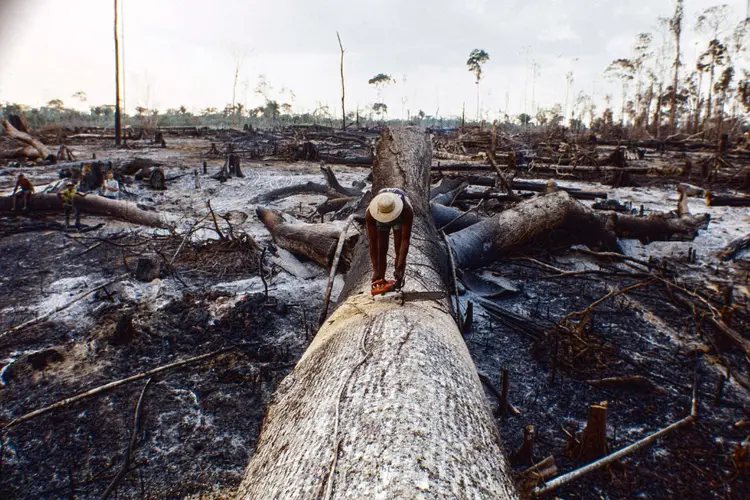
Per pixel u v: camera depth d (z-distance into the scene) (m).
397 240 3.70
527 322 5.74
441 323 3.72
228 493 3.23
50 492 3.20
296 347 5.25
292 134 42.31
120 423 3.92
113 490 3.22
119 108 30.84
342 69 44.88
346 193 12.68
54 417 3.97
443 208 9.38
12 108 55.50
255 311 6.06
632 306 6.63
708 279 7.74
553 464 2.98
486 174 18.55
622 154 19.30
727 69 43.50
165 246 8.98
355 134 40.03
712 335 5.69
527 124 60.56
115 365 4.82
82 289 6.77
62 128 43.50
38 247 8.84
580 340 4.95
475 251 7.80
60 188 12.32
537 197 8.77
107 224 10.80
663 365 5.04
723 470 3.51
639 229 9.65
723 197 13.51
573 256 9.09
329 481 1.89
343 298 4.87
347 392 2.54
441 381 2.68
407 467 1.89
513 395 4.45
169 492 3.23
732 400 4.41
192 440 3.74
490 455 2.30
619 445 3.76
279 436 2.64
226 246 8.71
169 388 4.43
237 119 79.75
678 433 3.91
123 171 17.31
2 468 3.40
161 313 5.98
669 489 3.32
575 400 4.40
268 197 13.89
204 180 17.30
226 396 4.32
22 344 5.15
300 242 8.27
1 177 16.53
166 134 47.00
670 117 46.91
